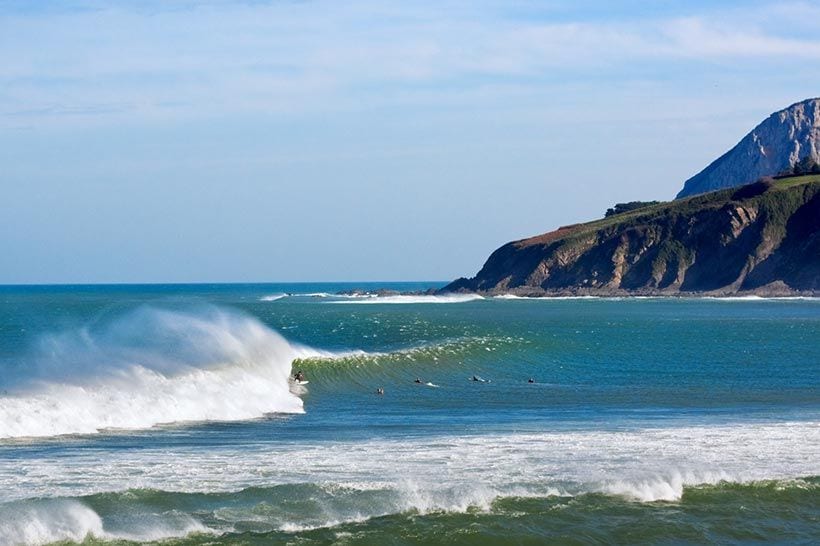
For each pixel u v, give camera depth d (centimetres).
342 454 3756
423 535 2812
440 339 12194
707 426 4622
